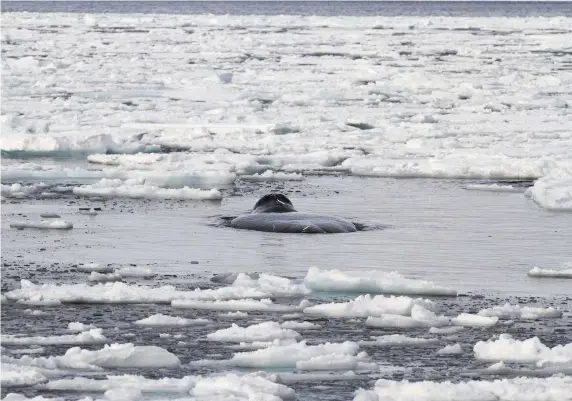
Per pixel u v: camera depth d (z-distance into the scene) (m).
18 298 25.72
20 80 85.81
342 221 35.94
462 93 82.25
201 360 21.05
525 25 176.25
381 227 36.16
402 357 21.58
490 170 48.25
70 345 22.12
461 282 28.30
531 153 53.81
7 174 46.03
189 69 99.69
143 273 28.61
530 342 21.67
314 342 22.52
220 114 68.19
